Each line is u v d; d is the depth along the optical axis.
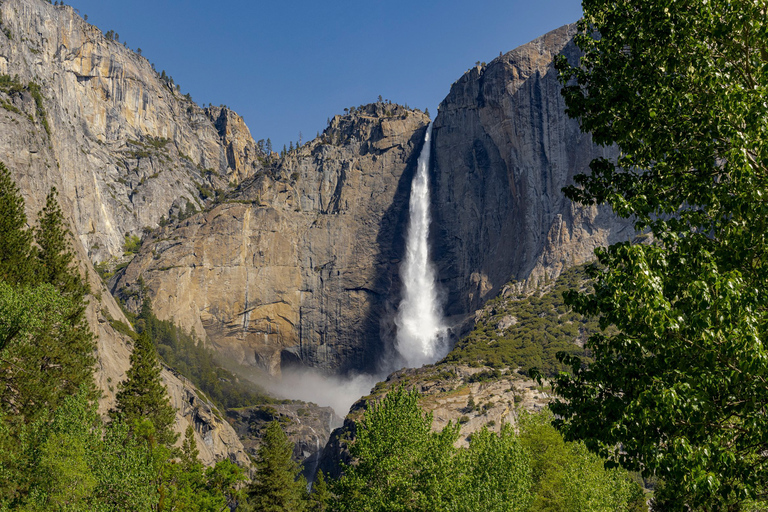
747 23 20.42
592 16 25.94
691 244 20.19
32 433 35.12
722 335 17.64
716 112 20.77
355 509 39.09
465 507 37.12
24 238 45.41
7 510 31.59
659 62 22.50
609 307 20.38
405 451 40.00
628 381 19.77
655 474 19.25
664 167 22.23
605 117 24.05
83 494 33.06
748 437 17.98
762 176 19.22
